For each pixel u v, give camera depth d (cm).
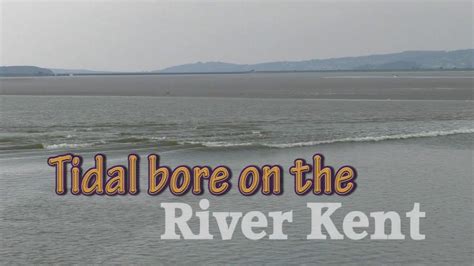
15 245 2455
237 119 7675
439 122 7125
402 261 2280
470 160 4394
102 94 15925
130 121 7438
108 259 2303
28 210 2983
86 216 2889
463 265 2241
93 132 6128
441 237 2555
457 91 15588
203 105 10719
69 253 2369
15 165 4084
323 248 2425
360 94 14512
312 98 12925
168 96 14438
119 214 2925
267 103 11181
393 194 3297
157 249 2419
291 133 6053
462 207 3028
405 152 4772
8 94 16075
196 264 2248
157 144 5034
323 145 5144
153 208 3041
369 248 2423
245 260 2292
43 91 18188
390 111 8894
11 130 6316
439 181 3650
